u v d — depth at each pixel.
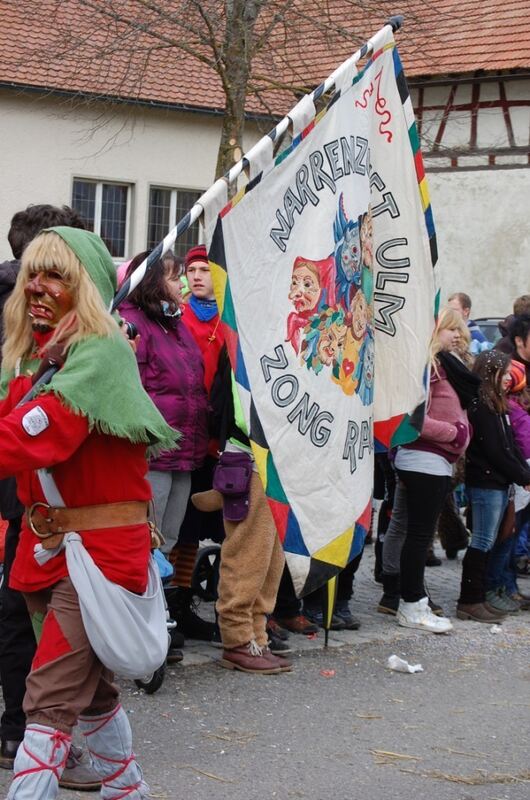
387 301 6.00
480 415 7.34
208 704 5.50
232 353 4.83
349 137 5.43
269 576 6.17
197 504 6.20
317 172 5.21
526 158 24.25
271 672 6.03
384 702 5.68
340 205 5.35
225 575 6.05
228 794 4.41
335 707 5.55
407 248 5.98
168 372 5.91
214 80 23.92
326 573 5.21
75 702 3.41
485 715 5.54
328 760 4.83
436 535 9.40
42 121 22.20
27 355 3.62
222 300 4.77
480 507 7.45
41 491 3.46
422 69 24.31
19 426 3.23
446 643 6.89
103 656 3.37
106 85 17.53
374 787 4.55
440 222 25.48
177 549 6.52
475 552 7.49
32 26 21.86
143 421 3.39
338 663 6.33
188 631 6.61
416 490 7.01
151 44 15.18
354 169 5.48
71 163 22.64
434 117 24.47
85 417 3.31
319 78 15.16
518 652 6.78
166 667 5.77
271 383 5.00
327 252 5.25
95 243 3.51
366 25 15.26
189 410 5.98
